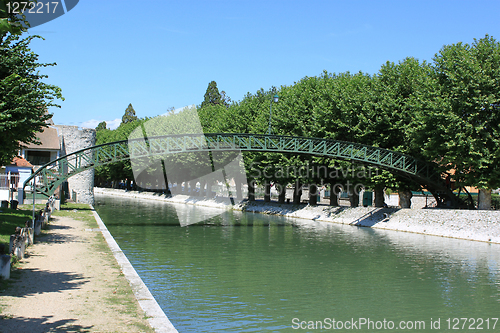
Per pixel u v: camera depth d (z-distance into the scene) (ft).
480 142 111.34
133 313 34.88
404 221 139.95
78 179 214.28
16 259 53.62
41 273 47.96
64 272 49.08
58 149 205.46
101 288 42.52
